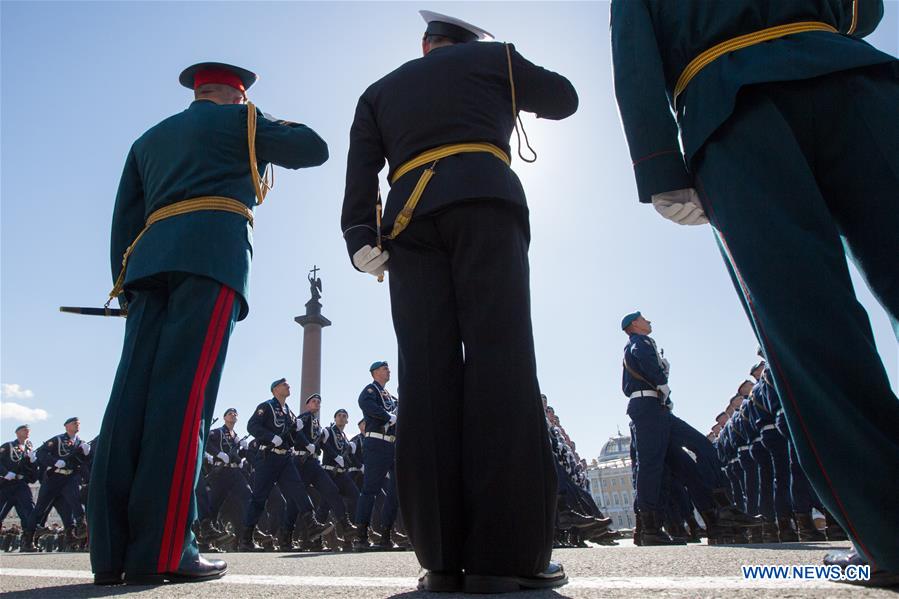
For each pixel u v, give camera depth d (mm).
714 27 1825
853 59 1628
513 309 1927
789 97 1665
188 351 2713
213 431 12078
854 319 1470
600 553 3982
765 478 8250
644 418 6566
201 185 2928
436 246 2033
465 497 1838
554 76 2342
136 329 2791
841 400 1435
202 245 2826
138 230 3252
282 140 3129
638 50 1897
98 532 2473
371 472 8875
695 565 2379
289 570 3018
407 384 1951
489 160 2055
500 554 1738
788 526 7262
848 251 1697
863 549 1438
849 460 1421
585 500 9492
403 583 2137
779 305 1536
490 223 1968
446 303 2002
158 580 2467
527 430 1839
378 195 2266
